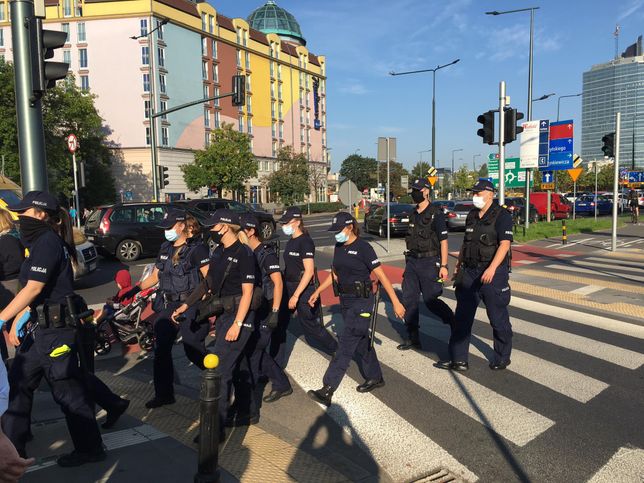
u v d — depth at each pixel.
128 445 3.68
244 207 21.33
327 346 5.67
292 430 4.16
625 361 5.68
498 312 5.34
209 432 2.90
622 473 3.43
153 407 4.55
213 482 2.92
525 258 14.48
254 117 68.06
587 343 6.35
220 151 46.75
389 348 6.33
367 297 4.69
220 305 4.02
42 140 5.92
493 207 5.23
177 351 6.41
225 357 3.96
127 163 51.62
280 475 3.35
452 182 83.69
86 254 10.87
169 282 4.64
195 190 47.97
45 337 3.27
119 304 6.52
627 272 11.75
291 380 5.29
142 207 15.75
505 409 4.48
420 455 3.74
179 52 54.03
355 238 4.67
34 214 3.32
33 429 4.01
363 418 4.37
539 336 6.67
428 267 6.08
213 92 59.66
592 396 4.73
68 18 50.62
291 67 76.56
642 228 24.73
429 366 5.64
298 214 5.38
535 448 3.80
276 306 4.48
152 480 3.16
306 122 81.44
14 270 4.56
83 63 51.03
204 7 58.19
